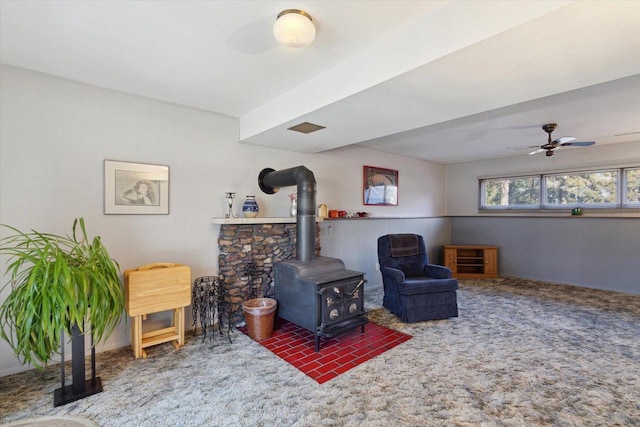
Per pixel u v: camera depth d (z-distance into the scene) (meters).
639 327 3.33
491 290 4.95
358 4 1.63
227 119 3.50
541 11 1.34
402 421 1.85
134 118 2.89
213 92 2.82
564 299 4.43
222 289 3.28
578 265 5.21
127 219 2.86
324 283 2.82
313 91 2.52
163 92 2.82
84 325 2.10
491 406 1.99
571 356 2.66
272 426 1.81
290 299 3.11
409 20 1.78
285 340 3.00
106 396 2.09
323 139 3.49
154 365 2.50
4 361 2.35
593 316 3.69
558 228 5.42
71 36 1.93
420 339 3.03
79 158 2.62
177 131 3.15
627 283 4.77
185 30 1.86
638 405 1.99
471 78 1.94
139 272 2.61
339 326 2.93
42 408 1.97
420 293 3.54
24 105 2.39
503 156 5.94
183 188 3.19
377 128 3.06
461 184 6.75
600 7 1.27
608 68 1.81
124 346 2.85
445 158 6.17
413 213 6.13
